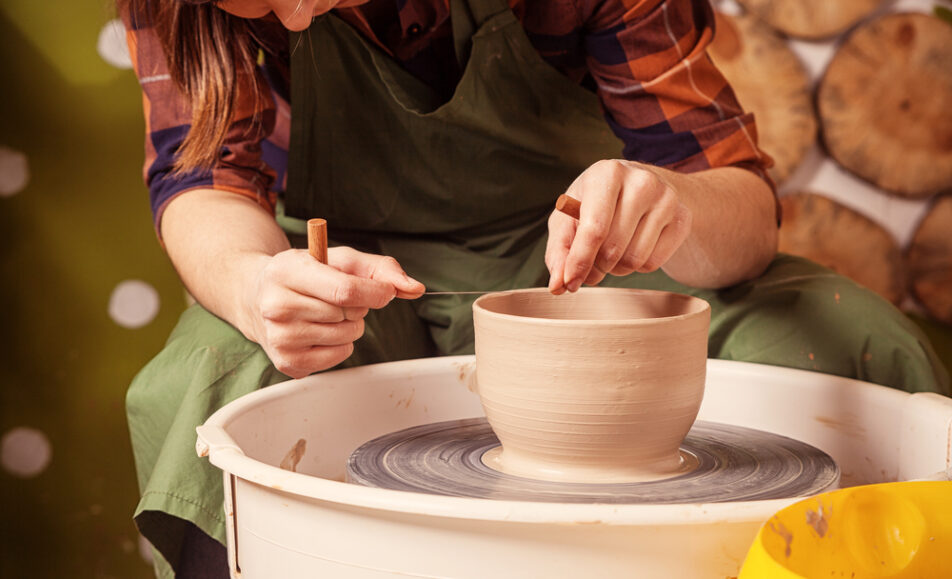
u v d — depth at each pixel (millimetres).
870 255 2104
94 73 1998
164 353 1065
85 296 2045
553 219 894
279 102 1420
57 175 2018
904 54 2045
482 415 1122
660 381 802
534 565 624
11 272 2023
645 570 621
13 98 1992
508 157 1311
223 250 1055
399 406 1080
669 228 892
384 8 1228
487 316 841
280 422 957
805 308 1126
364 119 1271
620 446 814
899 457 949
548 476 839
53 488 2061
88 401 2059
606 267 847
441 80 1305
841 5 2037
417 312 1300
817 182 2123
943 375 1123
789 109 2086
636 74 1264
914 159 2061
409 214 1331
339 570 675
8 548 2055
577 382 795
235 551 789
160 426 1032
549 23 1283
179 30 1116
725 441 965
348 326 893
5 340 2033
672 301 930
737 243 1111
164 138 1231
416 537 641
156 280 2061
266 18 1219
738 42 2072
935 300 2094
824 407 1025
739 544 622
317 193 1313
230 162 1212
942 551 597
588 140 1376
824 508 583
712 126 1235
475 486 813
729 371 1090
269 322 892
